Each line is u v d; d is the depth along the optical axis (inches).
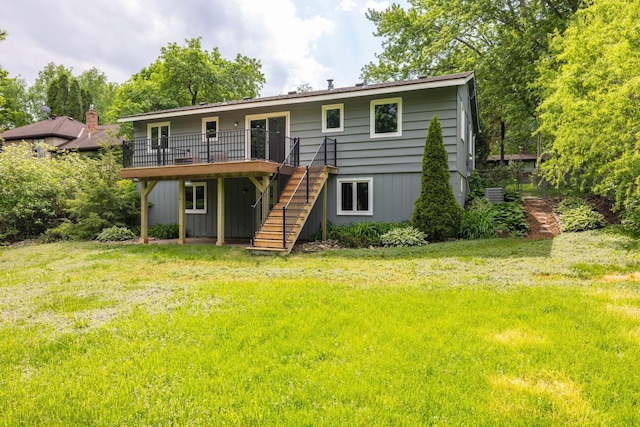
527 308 193.9
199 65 1099.9
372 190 524.7
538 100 720.3
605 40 350.3
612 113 315.6
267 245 421.4
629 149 327.6
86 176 663.8
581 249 351.9
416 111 502.3
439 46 831.1
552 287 231.1
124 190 677.9
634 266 282.8
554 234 470.6
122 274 323.6
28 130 1206.3
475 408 111.8
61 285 285.6
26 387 129.1
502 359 140.7
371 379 128.7
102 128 1243.8
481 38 886.4
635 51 302.5
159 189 700.0
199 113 627.8
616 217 507.2
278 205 469.1
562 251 347.3
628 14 317.4
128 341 165.9
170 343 161.6
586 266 286.5
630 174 332.8
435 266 312.2
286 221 443.8
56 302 235.0
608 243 369.4
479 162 1024.9
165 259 387.2
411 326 175.2
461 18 772.0
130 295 247.1
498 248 377.4
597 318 177.2
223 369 137.8
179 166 498.6
